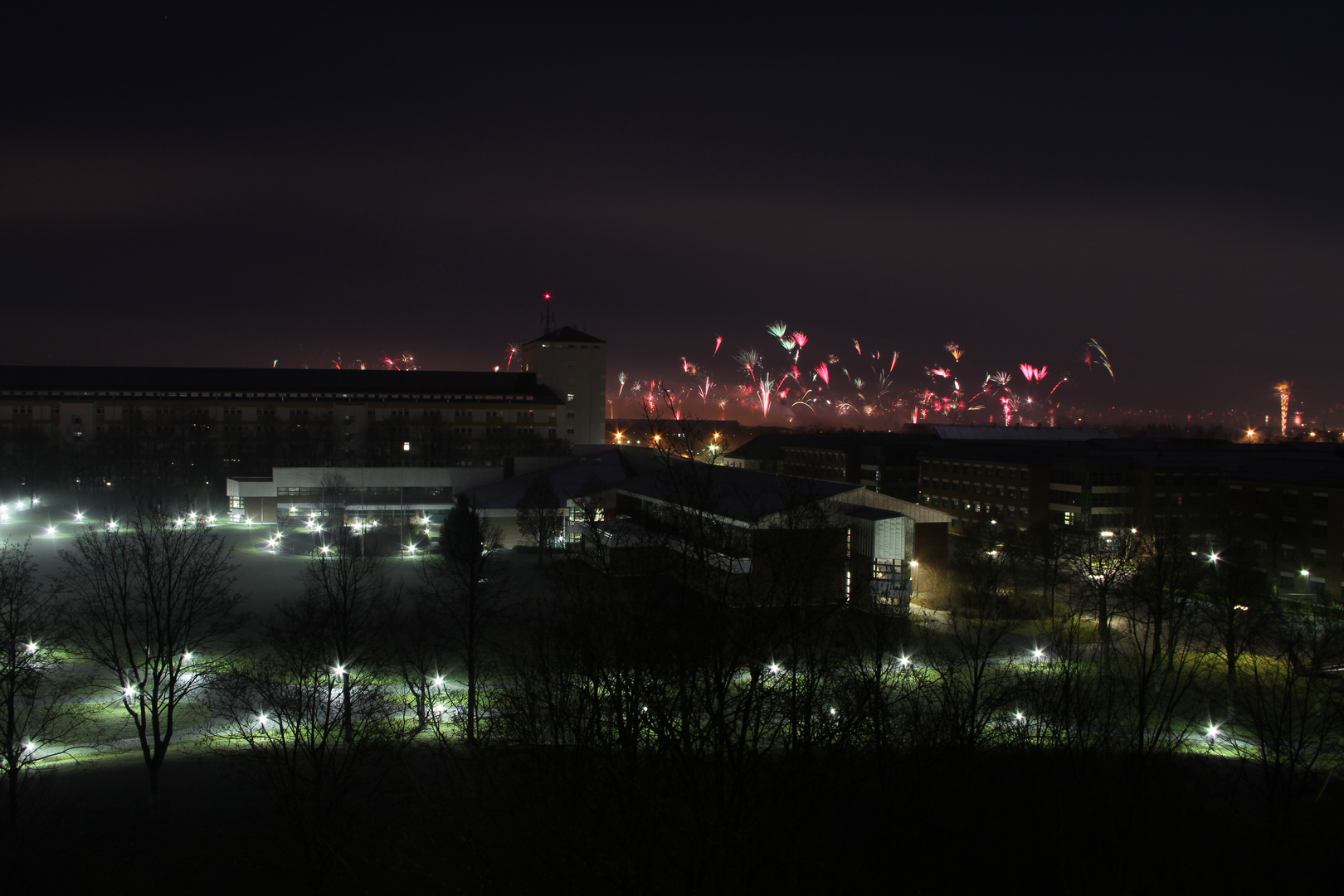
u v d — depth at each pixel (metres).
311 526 111.38
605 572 24.86
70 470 146.25
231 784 41.41
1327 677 49.59
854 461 152.50
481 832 23.88
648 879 20.44
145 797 40.03
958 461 130.25
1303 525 86.38
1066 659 42.34
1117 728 42.59
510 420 180.00
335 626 48.66
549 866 24.41
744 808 20.38
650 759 21.56
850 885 22.88
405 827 33.81
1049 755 33.47
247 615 64.69
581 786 22.91
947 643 63.00
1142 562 73.50
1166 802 31.55
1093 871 26.27
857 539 76.81
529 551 100.75
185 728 48.38
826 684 31.44
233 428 167.25
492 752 28.05
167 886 32.41
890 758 27.41
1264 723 40.81
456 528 82.00
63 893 31.80
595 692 23.80
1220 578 74.12
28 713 46.94
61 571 80.25
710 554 23.97
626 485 106.94
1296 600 82.31
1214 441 138.38
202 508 133.12
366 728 39.00
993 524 108.06
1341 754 42.31
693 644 23.72
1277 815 33.38
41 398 159.62
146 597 45.81
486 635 61.66
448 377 187.25
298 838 30.53
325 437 168.75
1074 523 106.19
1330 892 27.91
